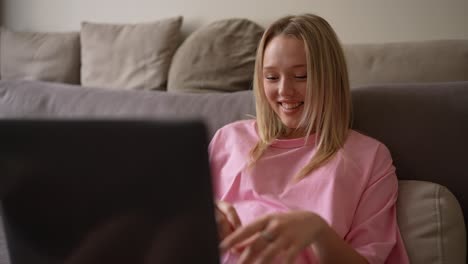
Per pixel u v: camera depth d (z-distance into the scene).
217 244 0.45
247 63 1.47
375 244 0.81
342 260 0.72
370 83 1.21
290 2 1.53
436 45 1.19
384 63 1.21
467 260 0.91
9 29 2.08
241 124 1.13
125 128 0.43
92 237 0.51
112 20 1.87
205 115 1.24
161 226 0.46
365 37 1.44
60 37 1.85
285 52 0.97
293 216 0.61
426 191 0.88
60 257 0.55
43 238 0.55
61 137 0.47
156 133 0.42
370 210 0.87
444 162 0.95
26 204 0.54
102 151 0.45
